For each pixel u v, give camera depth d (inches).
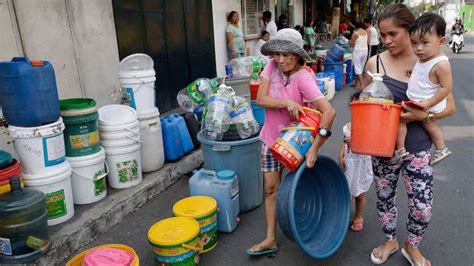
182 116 200.2
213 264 118.1
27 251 109.2
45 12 165.0
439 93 88.7
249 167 143.8
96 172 142.9
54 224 128.2
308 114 101.4
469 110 294.0
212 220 123.4
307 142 99.7
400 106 91.3
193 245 109.5
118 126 149.6
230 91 148.3
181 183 179.3
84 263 91.8
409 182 102.3
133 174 157.8
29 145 120.7
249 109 146.9
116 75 211.6
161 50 254.2
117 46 211.9
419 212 102.0
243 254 123.1
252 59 247.1
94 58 195.0
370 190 164.6
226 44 340.5
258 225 140.4
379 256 114.4
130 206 150.8
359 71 401.4
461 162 191.3
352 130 96.0
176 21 268.5
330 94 299.7
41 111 119.1
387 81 99.5
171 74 268.5
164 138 181.0
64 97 178.4
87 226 130.3
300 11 629.9
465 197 154.9
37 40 161.9
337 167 111.2
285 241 129.3
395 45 95.0
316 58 399.5
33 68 115.6
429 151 100.0
